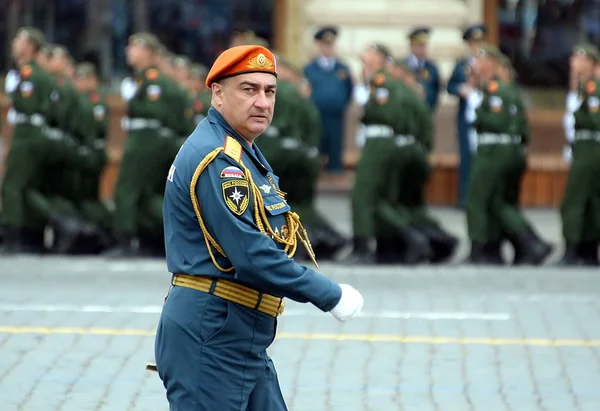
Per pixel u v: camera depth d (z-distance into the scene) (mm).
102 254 45938
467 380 26328
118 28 62719
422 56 56688
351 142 62562
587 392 25391
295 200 43812
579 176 42219
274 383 16875
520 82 62938
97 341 29500
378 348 29172
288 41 63094
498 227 43375
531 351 29016
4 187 44844
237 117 16375
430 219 44031
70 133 44938
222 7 62875
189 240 16281
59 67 44938
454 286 38312
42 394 24766
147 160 43562
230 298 16172
